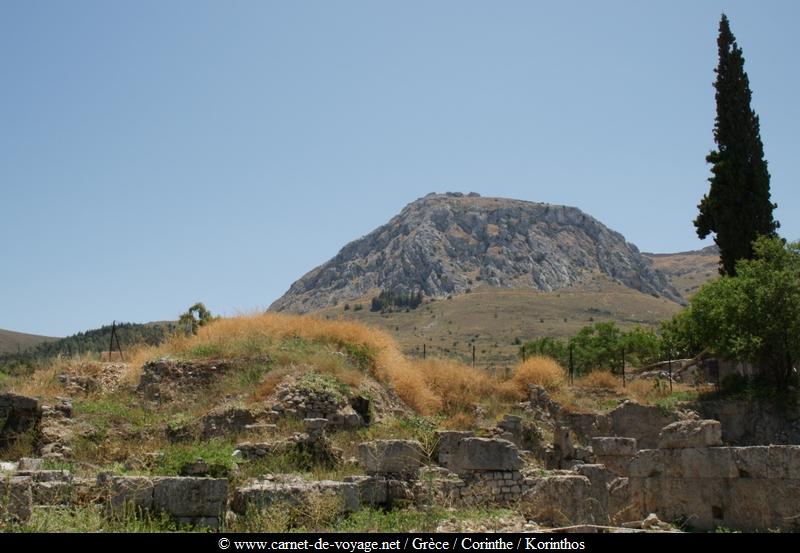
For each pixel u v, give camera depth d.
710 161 51.09
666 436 19.94
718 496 18.34
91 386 28.73
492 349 169.88
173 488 13.20
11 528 11.41
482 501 18.23
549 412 35.06
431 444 20.78
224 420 25.31
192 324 39.25
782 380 39.47
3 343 101.88
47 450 22.25
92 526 12.23
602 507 16.91
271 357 30.38
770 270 40.34
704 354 48.56
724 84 50.94
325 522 13.73
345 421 26.94
